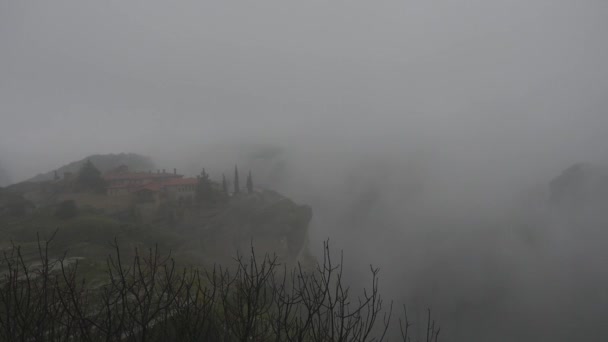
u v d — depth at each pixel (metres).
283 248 75.56
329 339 5.18
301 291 5.65
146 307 5.16
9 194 59.69
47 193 79.38
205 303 5.57
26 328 4.73
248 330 5.12
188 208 78.75
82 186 79.56
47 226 42.41
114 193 80.25
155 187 81.62
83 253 32.59
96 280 9.98
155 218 70.31
